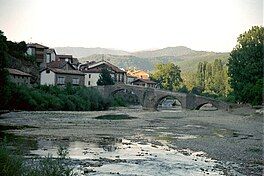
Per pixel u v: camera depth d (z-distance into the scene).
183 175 25.55
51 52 139.38
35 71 117.44
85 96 106.25
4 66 69.94
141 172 26.28
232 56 107.50
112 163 29.30
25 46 120.31
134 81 192.50
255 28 107.25
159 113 99.44
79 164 28.11
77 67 160.88
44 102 89.38
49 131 50.78
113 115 85.81
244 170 27.45
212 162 30.69
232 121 76.50
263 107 85.06
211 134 53.25
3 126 55.03
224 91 193.38
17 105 82.88
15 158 16.06
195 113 101.00
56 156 30.06
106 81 146.50
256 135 52.03
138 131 55.59
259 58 101.69
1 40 69.38
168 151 36.53
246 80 103.50
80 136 46.78
